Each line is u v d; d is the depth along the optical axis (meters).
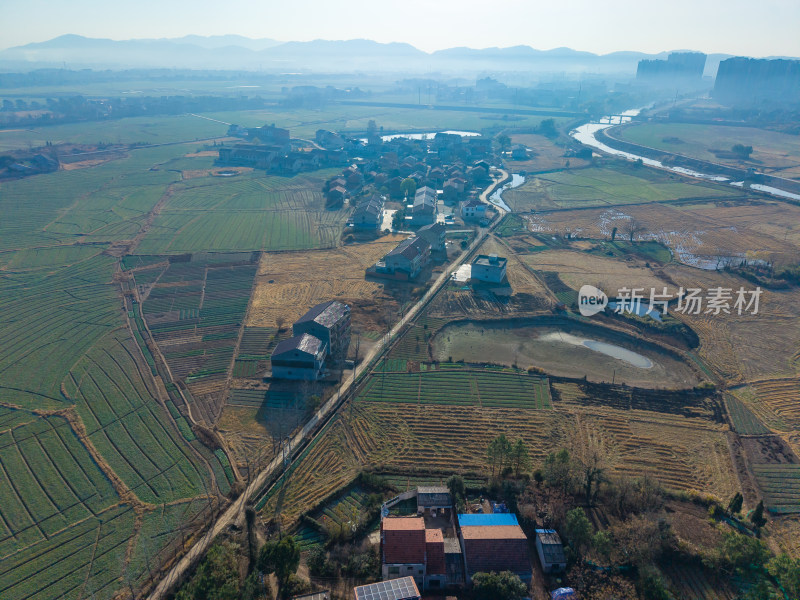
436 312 114.44
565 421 82.12
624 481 66.06
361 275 132.38
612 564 58.28
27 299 119.12
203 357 97.31
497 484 68.00
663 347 101.19
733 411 84.81
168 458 73.12
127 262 139.38
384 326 108.25
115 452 74.06
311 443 76.06
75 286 125.62
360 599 49.53
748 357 99.12
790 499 68.44
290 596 54.06
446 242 154.00
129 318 111.44
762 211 183.12
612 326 109.19
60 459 72.62
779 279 129.50
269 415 81.81
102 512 64.38
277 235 160.00
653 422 82.19
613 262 141.50
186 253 145.50
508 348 101.88
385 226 169.00
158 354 97.75
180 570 56.78
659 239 158.00
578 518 58.56
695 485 70.25
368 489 68.94
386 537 56.72
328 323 95.31
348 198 197.38
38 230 160.38
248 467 71.69
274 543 54.09
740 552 56.38
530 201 197.00
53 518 63.41
